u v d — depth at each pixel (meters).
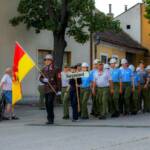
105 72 19.59
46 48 32.56
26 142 13.27
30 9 29.36
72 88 18.75
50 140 13.52
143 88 22.84
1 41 29.36
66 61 34.62
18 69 18.83
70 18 29.50
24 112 23.52
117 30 30.16
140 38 49.88
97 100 19.91
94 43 37.34
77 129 16.00
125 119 19.30
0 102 19.83
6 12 29.67
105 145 12.36
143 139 13.39
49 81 17.70
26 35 30.97
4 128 16.81
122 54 44.28
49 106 17.70
